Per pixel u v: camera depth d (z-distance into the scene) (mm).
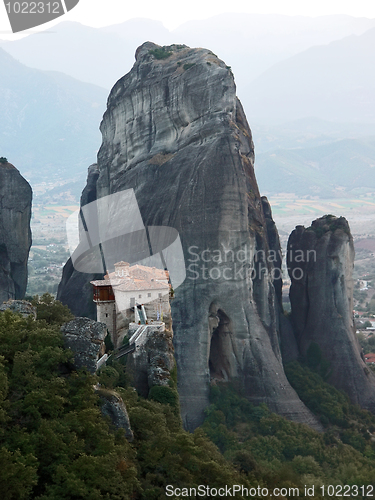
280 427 110438
